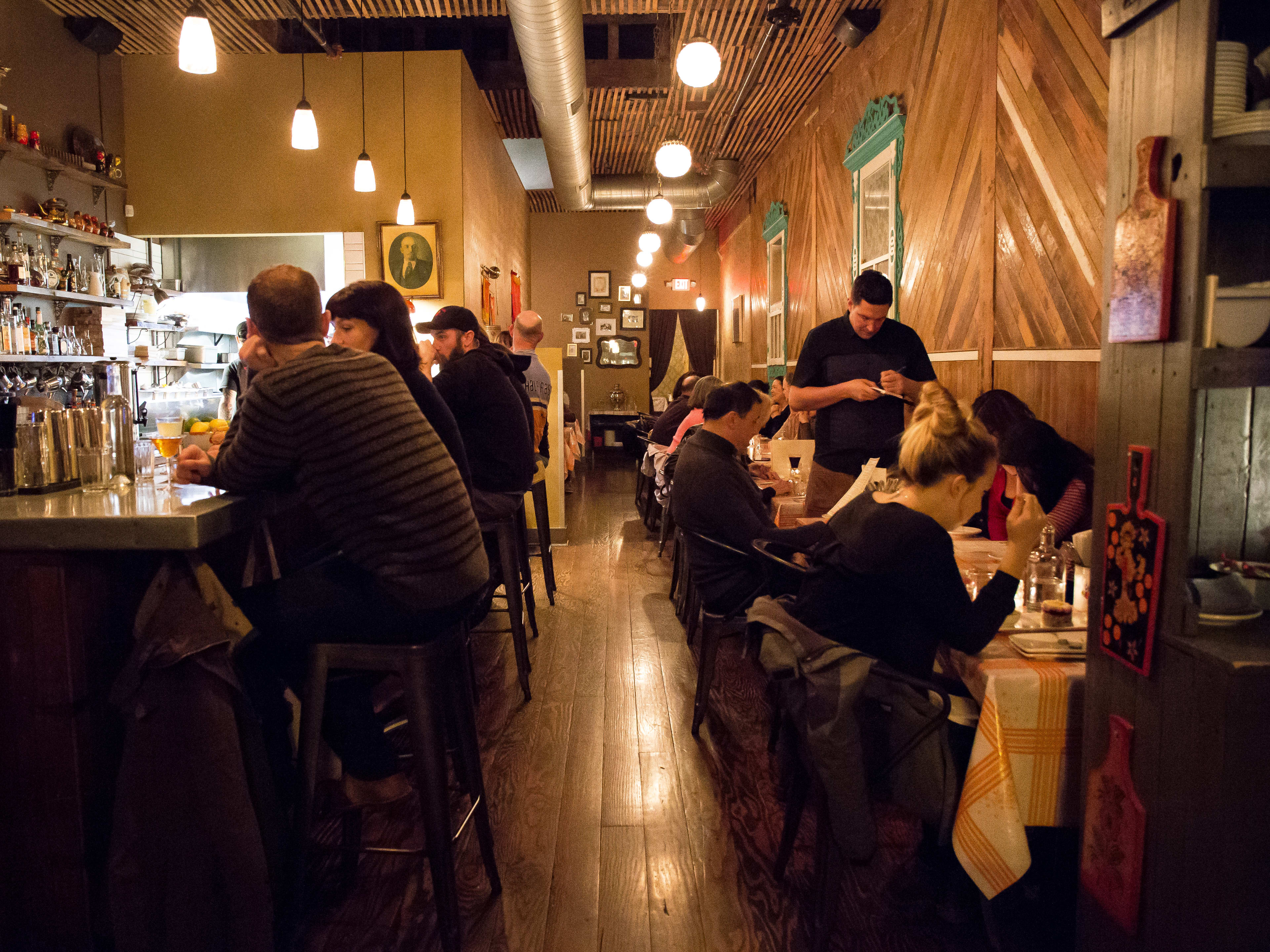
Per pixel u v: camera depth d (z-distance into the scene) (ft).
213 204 24.44
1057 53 11.20
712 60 15.20
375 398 5.82
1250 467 5.04
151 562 6.16
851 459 11.81
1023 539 5.92
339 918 6.70
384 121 24.41
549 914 6.70
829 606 6.18
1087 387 10.42
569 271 48.91
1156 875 4.74
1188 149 4.40
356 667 6.01
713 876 7.22
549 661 12.84
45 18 20.84
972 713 6.15
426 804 6.01
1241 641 4.49
